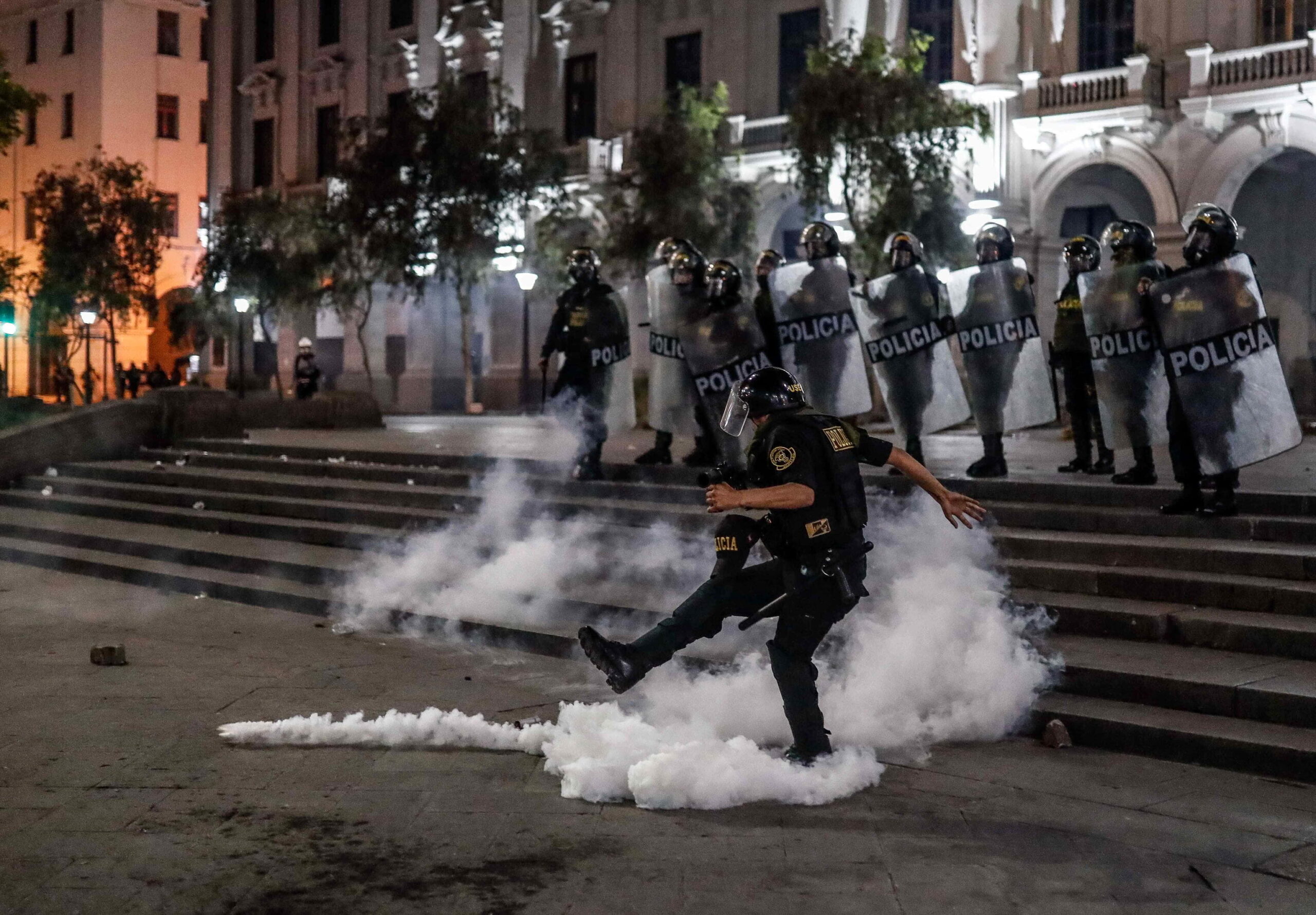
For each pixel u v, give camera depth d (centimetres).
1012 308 1032
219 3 4866
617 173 3250
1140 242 945
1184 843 498
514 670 796
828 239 1073
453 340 4166
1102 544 825
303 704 712
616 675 559
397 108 3388
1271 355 828
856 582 562
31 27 5803
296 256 4025
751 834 508
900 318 1053
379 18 4316
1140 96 2559
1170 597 763
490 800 548
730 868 473
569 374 1167
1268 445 828
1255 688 614
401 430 2023
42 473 1603
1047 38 2730
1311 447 1403
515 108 3431
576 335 1163
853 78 2444
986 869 472
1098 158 2662
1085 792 560
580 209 3566
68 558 1236
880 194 2467
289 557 1114
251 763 600
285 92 4634
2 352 5234
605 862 479
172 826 516
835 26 3033
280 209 4141
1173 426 857
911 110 2430
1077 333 1060
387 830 512
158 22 5584
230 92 4831
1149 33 2603
